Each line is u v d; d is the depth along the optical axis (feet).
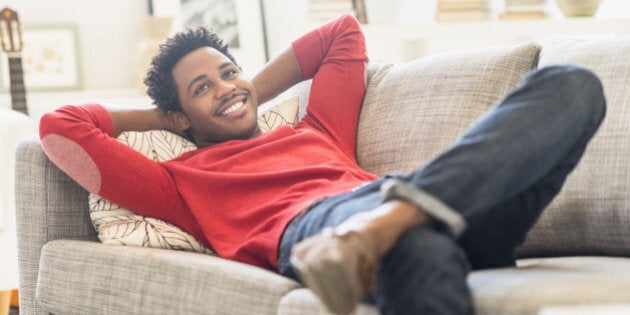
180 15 14.34
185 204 6.42
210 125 6.82
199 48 7.00
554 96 4.38
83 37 14.17
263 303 4.98
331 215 5.08
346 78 7.29
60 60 13.93
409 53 12.03
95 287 5.98
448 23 11.68
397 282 3.92
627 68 5.86
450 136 6.49
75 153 6.33
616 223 5.55
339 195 5.39
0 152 9.14
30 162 6.65
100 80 14.26
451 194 4.06
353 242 3.86
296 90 7.81
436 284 3.82
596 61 6.04
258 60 14.56
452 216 4.03
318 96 7.24
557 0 11.98
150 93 7.04
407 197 4.06
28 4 13.99
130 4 14.34
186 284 5.48
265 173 6.20
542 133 4.28
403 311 3.89
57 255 6.32
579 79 4.47
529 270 4.53
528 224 4.71
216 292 5.28
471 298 3.94
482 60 6.72
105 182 6.30
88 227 6.75
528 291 3.84
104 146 6.33
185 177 6.42
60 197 6.64
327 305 3.78
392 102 7.00
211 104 6.79
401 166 6.66
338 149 6.79
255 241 5.72
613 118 5.74
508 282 4.04
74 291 6.12
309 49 7.48
